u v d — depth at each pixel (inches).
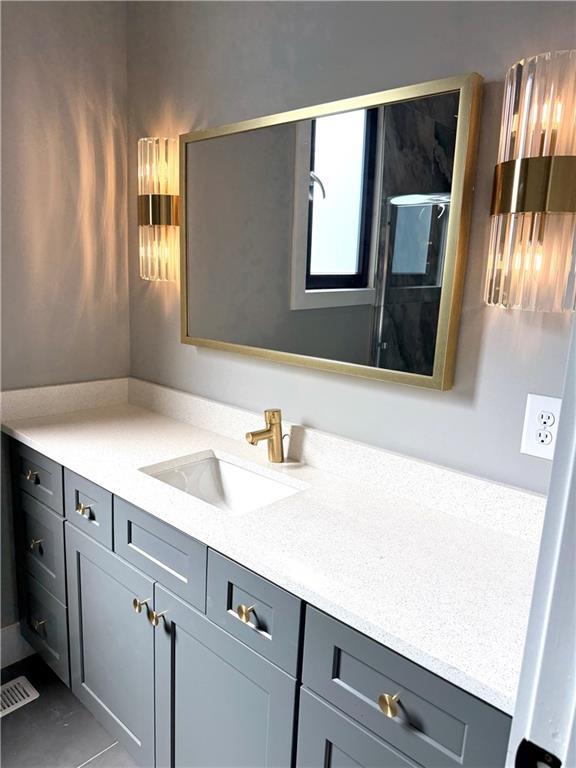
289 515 48.4
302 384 62.2
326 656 37.4
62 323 78.3
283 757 41.8
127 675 58.5
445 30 47.0
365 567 40.1
